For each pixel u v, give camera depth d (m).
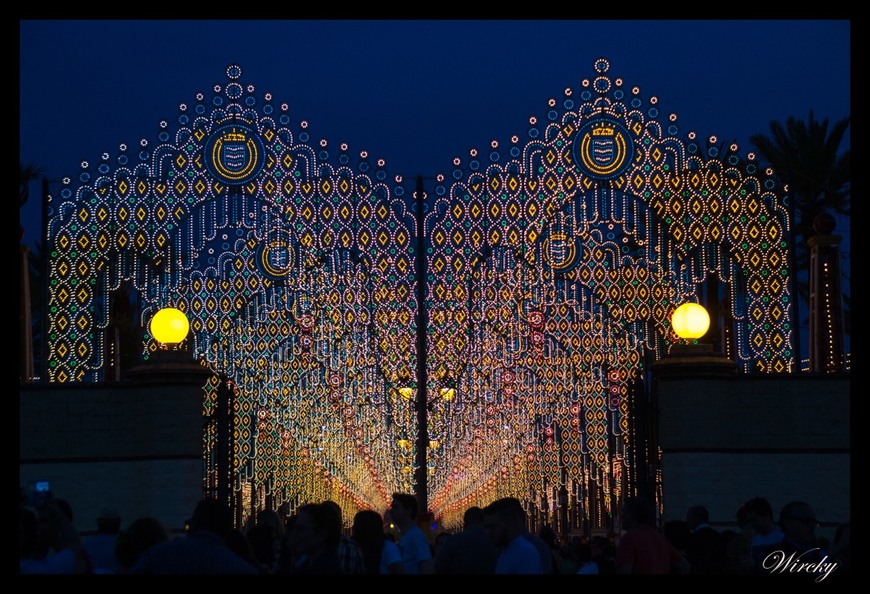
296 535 8.73
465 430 33.03
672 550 11.25
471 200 22.48
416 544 11.05
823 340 22.22
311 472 30.56
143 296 21.80
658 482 18.64
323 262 22.58
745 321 21.98
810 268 23.00
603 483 25.20
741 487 18.25
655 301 22.45
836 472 18.33
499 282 22.98
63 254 21.50
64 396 17.95
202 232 22.00
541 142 22.55
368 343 22.98
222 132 22.14
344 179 22.42
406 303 22.55
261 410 23.86
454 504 48.53
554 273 22.70
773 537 11.33
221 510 7.89
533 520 32.41
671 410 18.47
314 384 23.81
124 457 17.81
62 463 17.75
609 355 23.80
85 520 17.61
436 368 22.86
